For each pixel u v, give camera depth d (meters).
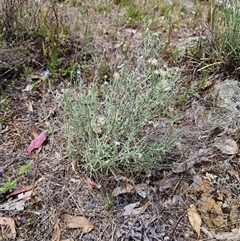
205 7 3.72
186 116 2.40
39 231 1.90
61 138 2.31
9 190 2.05
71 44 2.96
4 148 2.29
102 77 2.73
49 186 2.08
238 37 2.65
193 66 2.83
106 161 1.98
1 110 2.54
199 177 2.12
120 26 3.44
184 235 1.90
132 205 1.99
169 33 2.99
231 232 1.93
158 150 2.00
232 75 2.70
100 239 1.88
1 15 2.91
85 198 2.02
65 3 3.60
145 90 2.29
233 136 2.29
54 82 2.75
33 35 2.95
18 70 2.80
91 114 2.12
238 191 2.09
